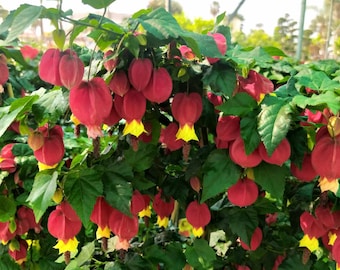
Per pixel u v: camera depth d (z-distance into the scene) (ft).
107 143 4.90
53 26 3.11
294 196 4.66
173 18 3.41
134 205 4.05
